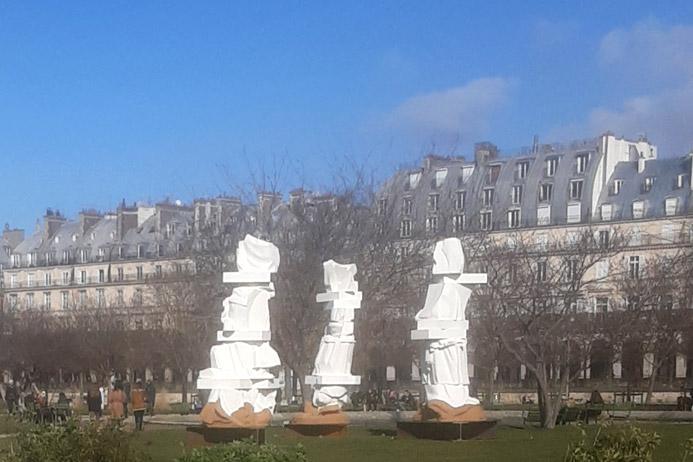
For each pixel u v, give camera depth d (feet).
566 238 278.87
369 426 128.36
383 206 187.01
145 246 382.01
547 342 133.90
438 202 246.47
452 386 104.37
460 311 106.52
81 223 417.90
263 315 104.99
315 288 171.22
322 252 174.09
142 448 83.82
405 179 264.52
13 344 285.02
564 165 299.99
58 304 407.85
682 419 135.03
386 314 182.29
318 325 169.89
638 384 223.71
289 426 111.14
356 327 174.70
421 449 93.09
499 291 153.07
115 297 375.04
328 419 110.42
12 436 69.46
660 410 160.76
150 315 292.81
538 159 304.09
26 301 408.26
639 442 49.47
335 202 180.86
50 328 293.23
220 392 101.50
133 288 379.76
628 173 296.30
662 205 284.20
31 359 282.56
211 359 103.71
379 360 198.70
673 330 200.64
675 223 277.64
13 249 456.04
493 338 156.35
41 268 418.31
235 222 195.11
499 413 157.89
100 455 58.44
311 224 176.55
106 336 276.41
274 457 52.24
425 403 105.50
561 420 126.31
